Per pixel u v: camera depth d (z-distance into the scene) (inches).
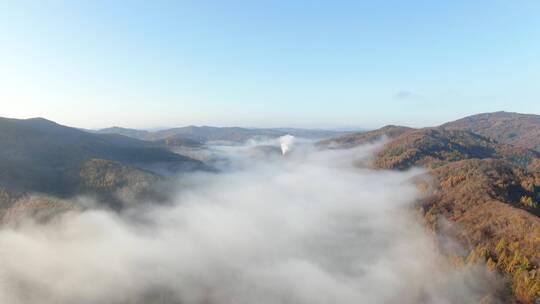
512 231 5492.1
